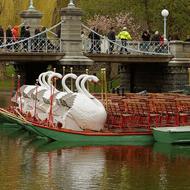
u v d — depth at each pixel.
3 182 27.80
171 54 58.72
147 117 39.38
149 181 28.06
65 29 55.19
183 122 39.56
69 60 54.88
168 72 59.22
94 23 82.56
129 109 39.66
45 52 54.25
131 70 64.56
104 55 55.94
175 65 58.69
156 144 37.03
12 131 42.69
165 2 77.06
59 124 38.34
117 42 57.12
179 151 34.81
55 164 31.41
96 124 38.19
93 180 28.22
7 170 30.11
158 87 61.00
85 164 31.39
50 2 101.19
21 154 34.03
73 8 55.25
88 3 85.94
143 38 58.72
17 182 27.81
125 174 29.30
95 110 38.00
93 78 39.34
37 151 34.94
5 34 55.09
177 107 39.28
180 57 58.91
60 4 95.75
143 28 79.62
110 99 41.75
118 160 32.38
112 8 83.94
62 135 37.78
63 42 55.16
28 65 62.66
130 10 82.31
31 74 62.84
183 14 76.62
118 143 37.22
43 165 31.19
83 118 37.88
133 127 39.47
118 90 60.31
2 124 45.19
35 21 63.06
